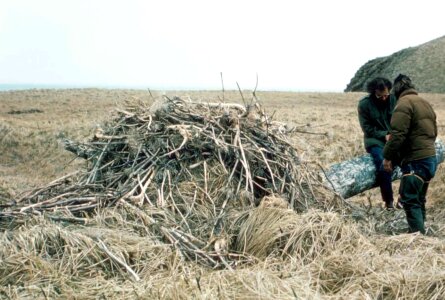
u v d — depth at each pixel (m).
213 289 4.49
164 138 7.81
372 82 8.27
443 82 63.25
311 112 26.36
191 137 7.57
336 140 15.44
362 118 8.55
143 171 7.34
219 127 7.86
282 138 8.22
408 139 6.91
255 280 4.68
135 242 5.64
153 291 4.51
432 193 10.20
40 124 21.64
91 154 8.35
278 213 6.04
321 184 8.00
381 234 7.00
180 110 8.29
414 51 72.88
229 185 7.14
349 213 7.84
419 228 6.88
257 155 7.68
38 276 4.95
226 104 8.48
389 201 8.53
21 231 5.85
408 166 6.93
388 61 74.50
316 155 13.66
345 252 5.52
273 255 5.57
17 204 7.47
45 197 7.62
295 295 4.23
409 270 4.96
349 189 8.36
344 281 4.96
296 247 5.60
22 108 30.70
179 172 7.35
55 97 37.16
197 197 7.02
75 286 4.81
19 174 15.55
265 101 35.44
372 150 8.38
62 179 8.05
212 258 5.71
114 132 8.41
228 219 6.53
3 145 18.23
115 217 6.38
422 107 6.89
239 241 6.04
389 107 8.36
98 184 7.45
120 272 5.10
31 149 17.70
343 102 37.56
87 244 5.41
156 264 5.22
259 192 7.50
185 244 5.87
